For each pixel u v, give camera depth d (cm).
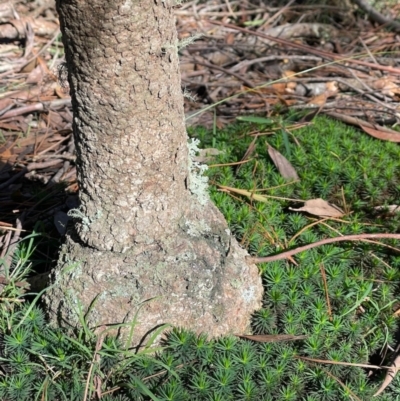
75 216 60
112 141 56
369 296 67
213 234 62
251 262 64
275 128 87
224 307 61
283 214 74
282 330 63
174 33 55
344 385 59
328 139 84
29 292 65
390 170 80
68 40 53
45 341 60
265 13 129
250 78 108
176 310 60
